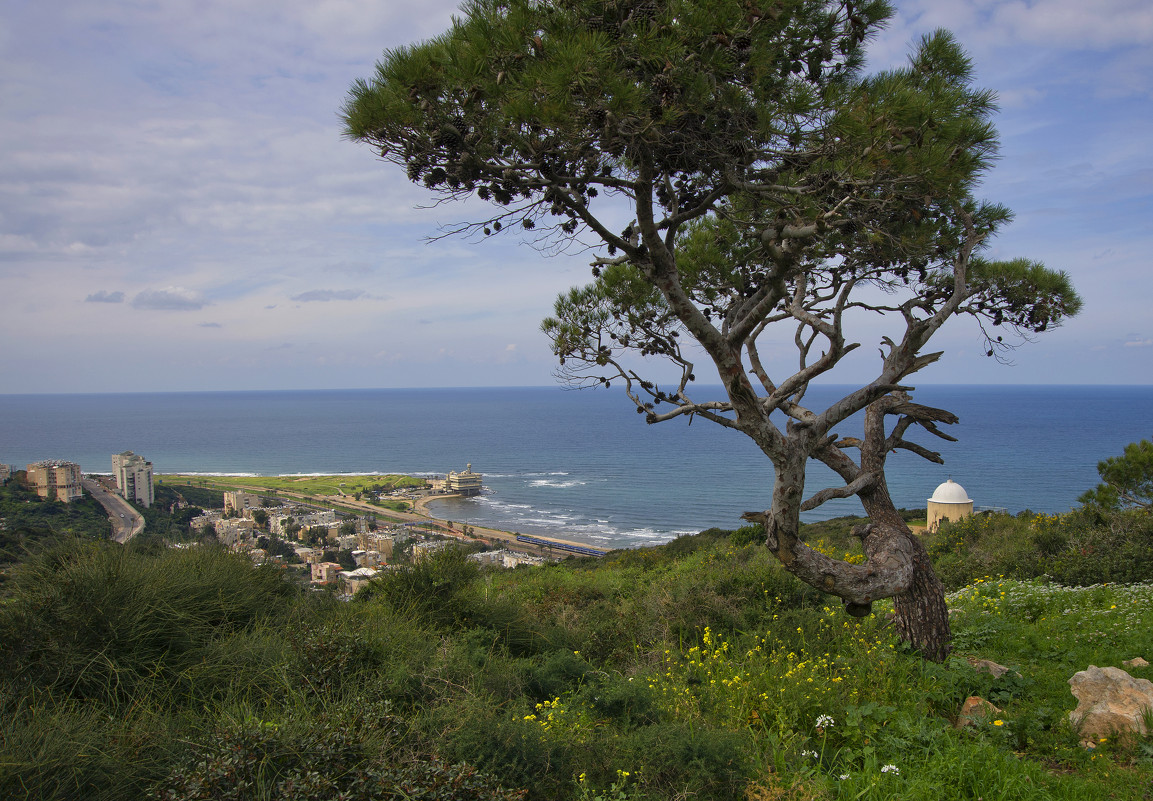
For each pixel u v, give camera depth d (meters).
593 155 4.12
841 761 3.97
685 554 17.31
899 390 5.96
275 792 2.59
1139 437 132.62
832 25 4.24
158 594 4.38
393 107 3.79
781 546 5.41
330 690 3.96
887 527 5.98
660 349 6.91
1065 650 6.01
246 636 4.61
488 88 3.69
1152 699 4.25
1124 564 9.48
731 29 3.60
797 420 5.57
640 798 3.21
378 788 2.67
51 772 2.86
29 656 3.66
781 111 4.07
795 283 6.59
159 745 3.18
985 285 6.86
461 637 5.83
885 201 4.61
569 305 7.10
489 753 3.35
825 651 5.96
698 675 5.37
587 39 3.55
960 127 4.57
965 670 5.08
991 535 15.20
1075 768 3.86
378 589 6.91
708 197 4.58
